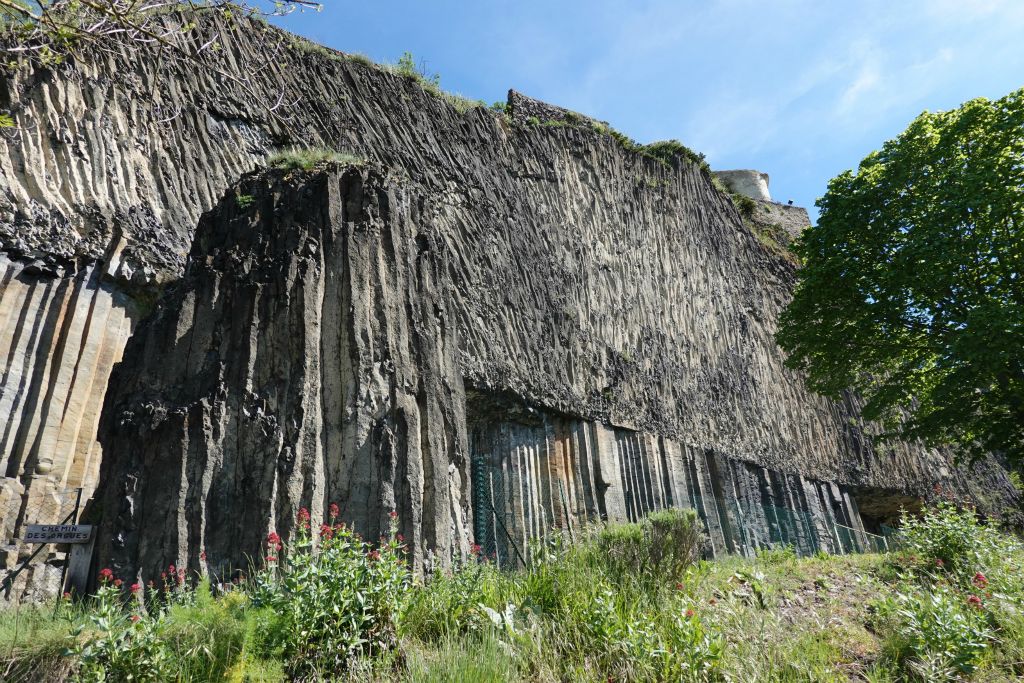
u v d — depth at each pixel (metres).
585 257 21.41
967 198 16.64
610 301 21.48
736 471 22.00
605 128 25.58
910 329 19.23
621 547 7.67
